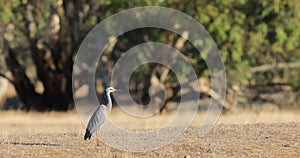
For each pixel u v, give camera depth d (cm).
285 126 2478
